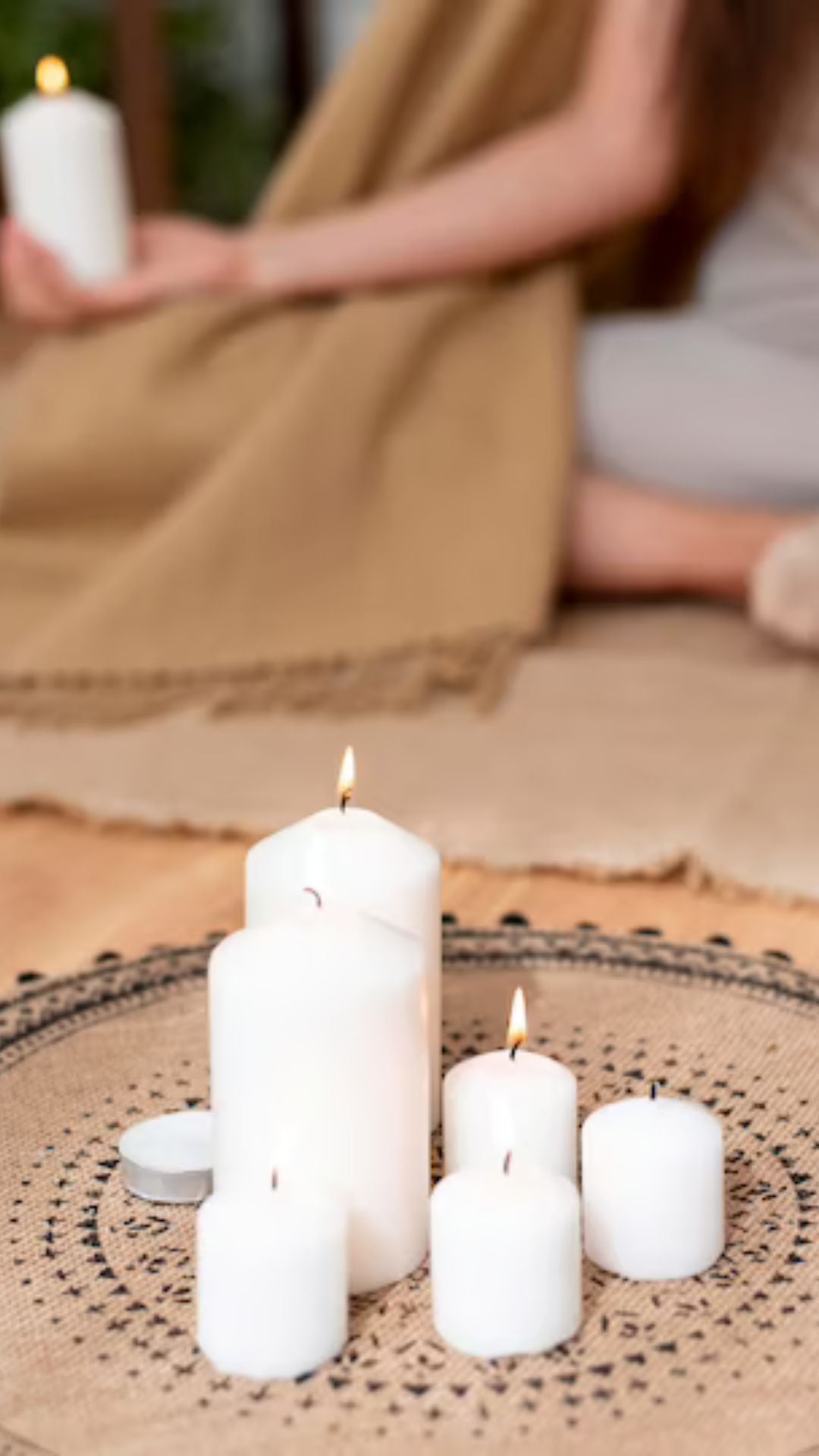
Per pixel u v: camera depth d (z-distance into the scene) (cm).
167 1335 110
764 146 211
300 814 168
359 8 589
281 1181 110
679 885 159
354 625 199
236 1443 104
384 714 190
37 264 225
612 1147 112
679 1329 109
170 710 192
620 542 213
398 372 209
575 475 214
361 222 224
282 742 183
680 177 218
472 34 230
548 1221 108
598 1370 107
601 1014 135
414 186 234
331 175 234
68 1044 132
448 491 207
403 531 205
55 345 227
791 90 208
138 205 507
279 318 221
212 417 212
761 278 209
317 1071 110
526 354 213
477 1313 108
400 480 206
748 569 212
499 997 137
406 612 200
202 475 213
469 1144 115
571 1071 128
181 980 140
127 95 502
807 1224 116
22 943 151
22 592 214
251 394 212
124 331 220
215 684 195
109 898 158
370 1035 110
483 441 209
